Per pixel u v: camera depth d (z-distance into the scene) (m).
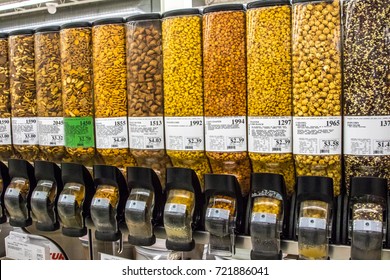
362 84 0.89
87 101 1.16
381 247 0.83
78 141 1.16
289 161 0.97
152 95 1.07
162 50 1.07
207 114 1.01
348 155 0.91
